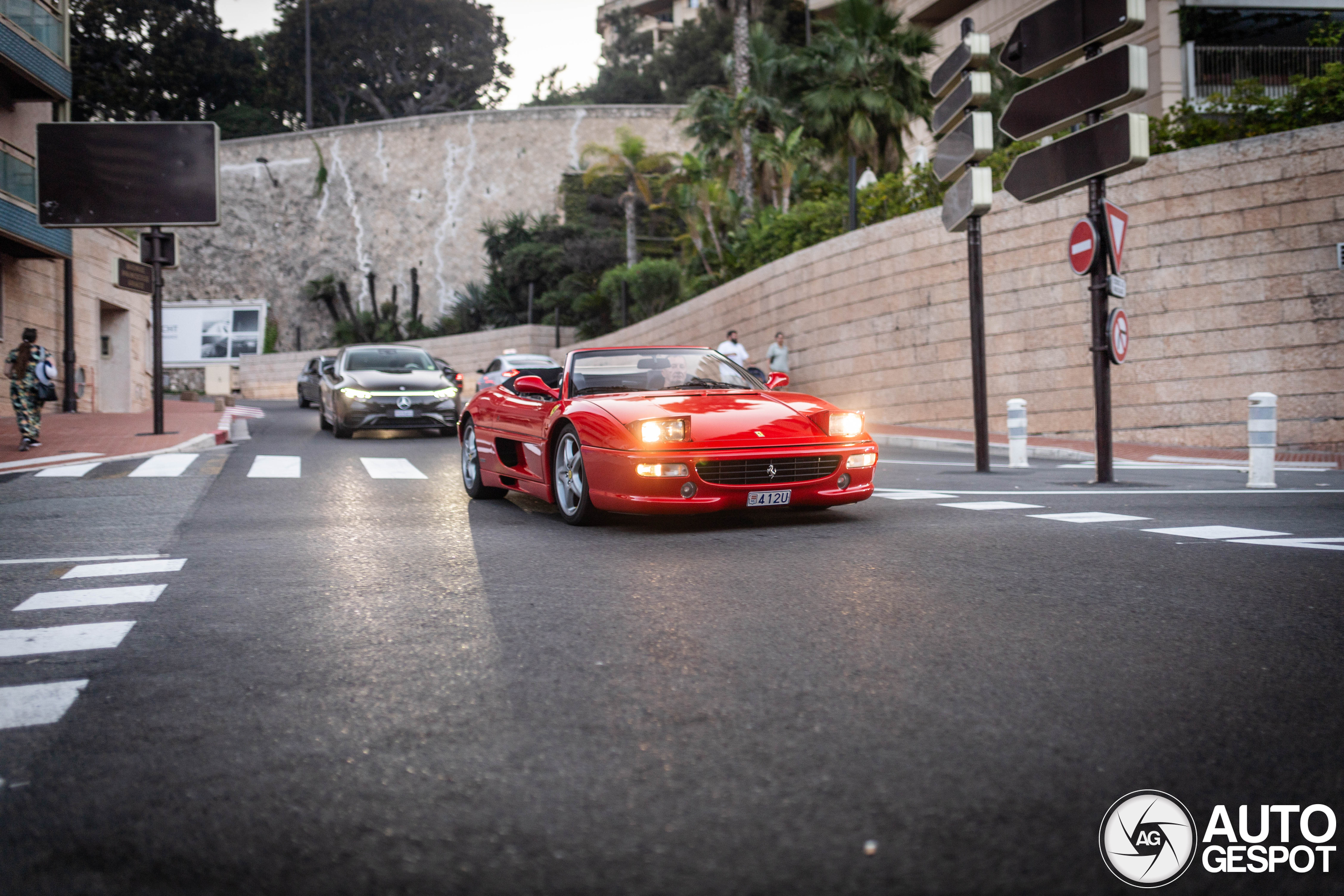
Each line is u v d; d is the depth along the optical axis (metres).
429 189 65.44
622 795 2.43
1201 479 10.34
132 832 2.28
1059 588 4.73
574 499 7.22
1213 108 16.36
